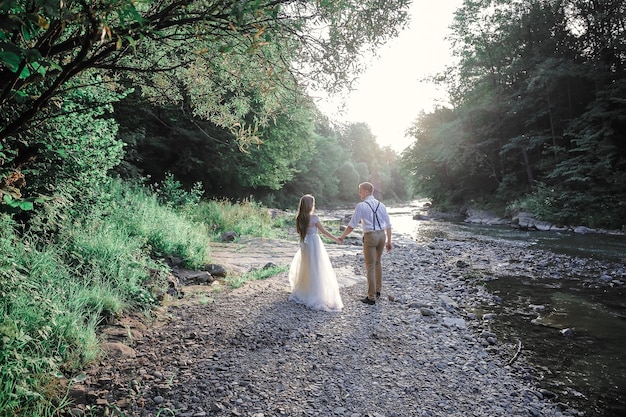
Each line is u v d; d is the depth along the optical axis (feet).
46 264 13.35
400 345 14.64
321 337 14.39
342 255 32.96
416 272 29.35
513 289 26.30
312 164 143.13
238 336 13.71
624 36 78.48
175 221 27.37
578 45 93.04
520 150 100.68
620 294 25.08
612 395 12.59
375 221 19.24
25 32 4.84
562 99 93.76
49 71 6.11
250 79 9.96
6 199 6.80
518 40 100.22
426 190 132.87
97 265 15.90
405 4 8.85
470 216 100.63
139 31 6.02
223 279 21.63
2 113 9.17
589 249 44.57
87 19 5.01
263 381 10.86
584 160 77.05
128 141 40.14
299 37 8.70
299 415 9.48
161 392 9.90
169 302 16.83
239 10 5.69
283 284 21.49
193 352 12.26
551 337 17.57
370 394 10.87
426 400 10.94
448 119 126.82
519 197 91.97
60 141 15.61
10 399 8.13
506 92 105.50
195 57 9.32
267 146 59.06
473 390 11.93
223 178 66.64
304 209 18.15
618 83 77.30
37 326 10.43
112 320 13.64
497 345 16.49
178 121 51.42
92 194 18.84
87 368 10.61
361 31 8.94
